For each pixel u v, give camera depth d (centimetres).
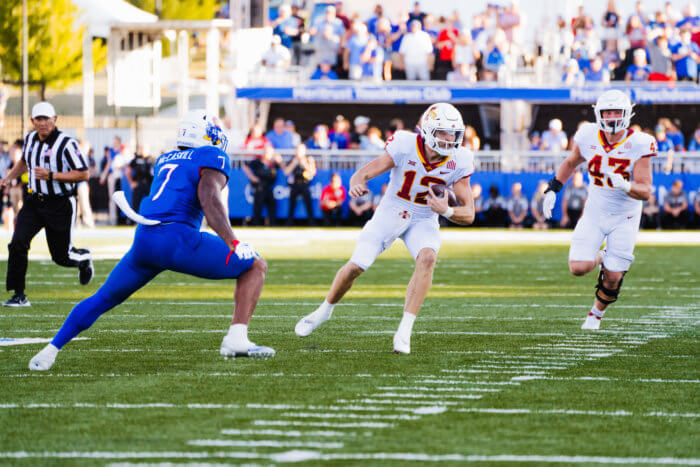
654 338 2209
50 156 2698
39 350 1992
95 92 9650
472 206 1992
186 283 3431
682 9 7319
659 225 6525
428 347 2062
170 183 1728
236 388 1625
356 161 6512
